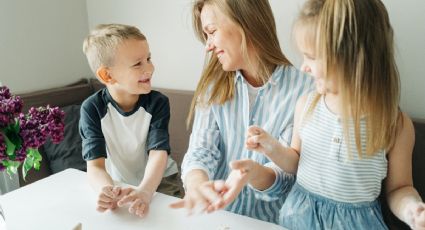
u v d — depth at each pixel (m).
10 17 1.77
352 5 0.60
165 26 1.82
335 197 0.73
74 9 2.07
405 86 1.22
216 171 0.97
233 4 0.84
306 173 0.77
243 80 0.93
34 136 0.65
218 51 0.89
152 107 1.07
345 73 0.62
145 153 1.11
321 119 0.76
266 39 0.90
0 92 0.68
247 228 0.70
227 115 0.95
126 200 0.79
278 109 0.91
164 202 0.82
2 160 0.64
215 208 0.68
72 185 0.92
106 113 1.05
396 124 0.70
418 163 1.09
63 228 0.73
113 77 1.00
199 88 1.00
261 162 0.91
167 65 1.89
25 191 0.90
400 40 1.19
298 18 0.69
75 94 1.98
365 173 0.71
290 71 0.93
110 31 0.99
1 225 0.70
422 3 1.12
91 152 0.97
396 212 0.67
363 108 0.64
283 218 0.80
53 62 2.01
